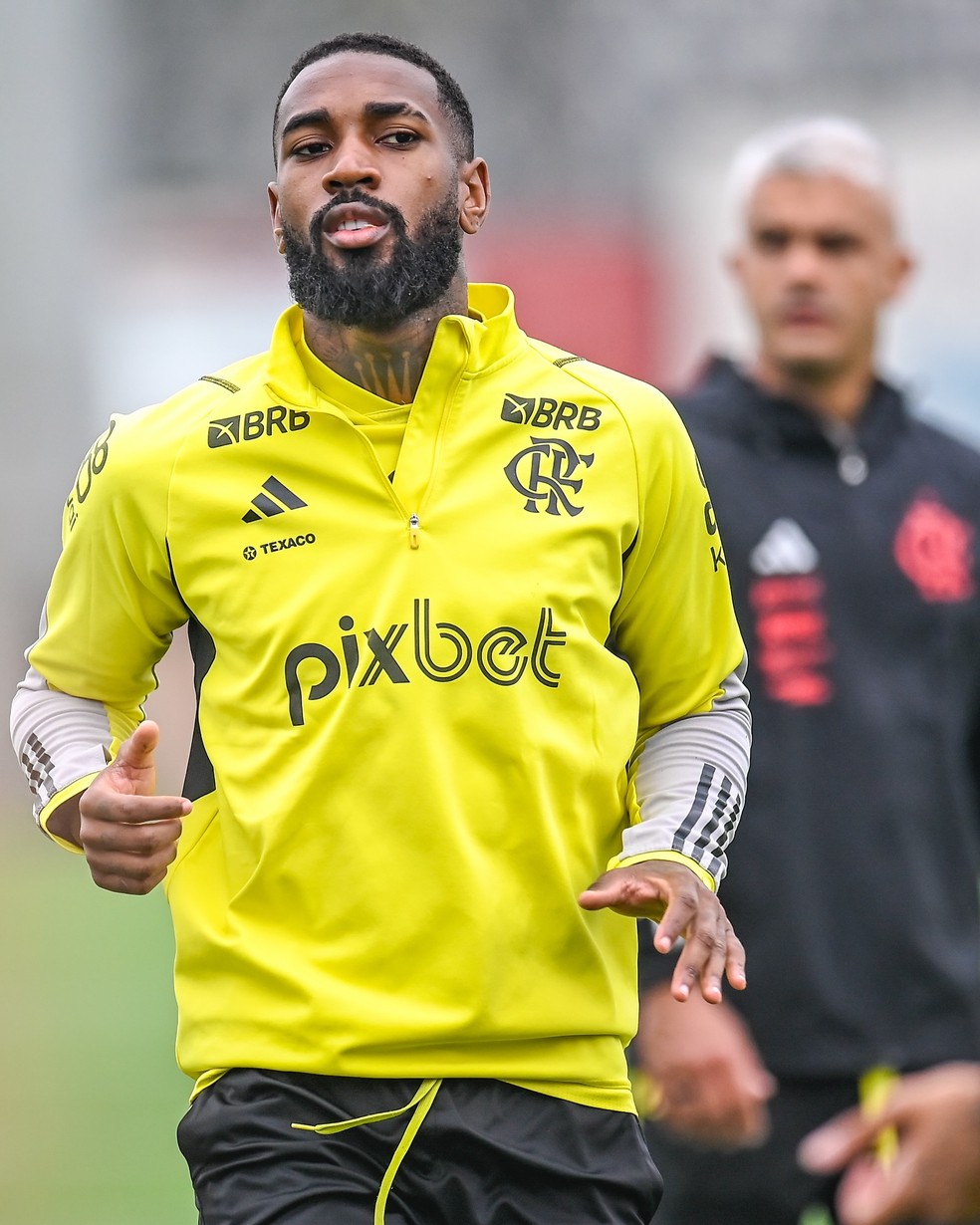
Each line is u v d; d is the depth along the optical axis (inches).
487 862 446.0
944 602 639.8
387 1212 447.5
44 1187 876.0
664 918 442.6
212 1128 453.7
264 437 464.1
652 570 483.2
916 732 631.2
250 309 2689.5
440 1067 446.3
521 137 3201.3
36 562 2281.0
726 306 2839.6
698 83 3218.5
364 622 450.0
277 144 477.4
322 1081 447.8
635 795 489.1
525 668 450.3
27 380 2359.7
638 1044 606.5
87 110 2598.4
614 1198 459.8
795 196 657.6
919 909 621.6
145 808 432.5
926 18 3223.4
